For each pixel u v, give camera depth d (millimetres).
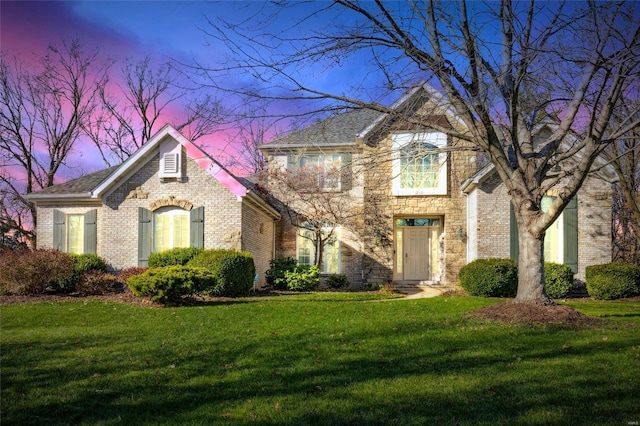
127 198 17688
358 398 5203
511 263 16188
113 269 17562
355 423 4531
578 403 5020
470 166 19828
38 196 18688
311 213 20781
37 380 5867
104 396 5316
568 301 15469
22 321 10320
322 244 19656
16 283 15086
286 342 7988
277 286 18781
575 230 17984
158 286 12281
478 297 15586
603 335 8328
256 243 18828
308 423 4523
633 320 10180
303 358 6918
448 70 9227
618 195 25000
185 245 17422
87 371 6262
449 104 10523
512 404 4996
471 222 18922
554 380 5777
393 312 11453
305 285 18469
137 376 6027
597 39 8734
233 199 17156
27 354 7160
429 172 19984
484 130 10219
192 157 17297
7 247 24484
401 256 21188
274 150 20891
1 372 6203
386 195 20281
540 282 10258
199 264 15234
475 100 9375
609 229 17922
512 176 10352
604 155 15789
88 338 8367
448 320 9906
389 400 5129
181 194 17406
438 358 6855
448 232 19891
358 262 20297
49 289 16266
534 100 10719
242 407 4945
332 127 21500
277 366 6508
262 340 8156
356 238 20391
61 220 18938
